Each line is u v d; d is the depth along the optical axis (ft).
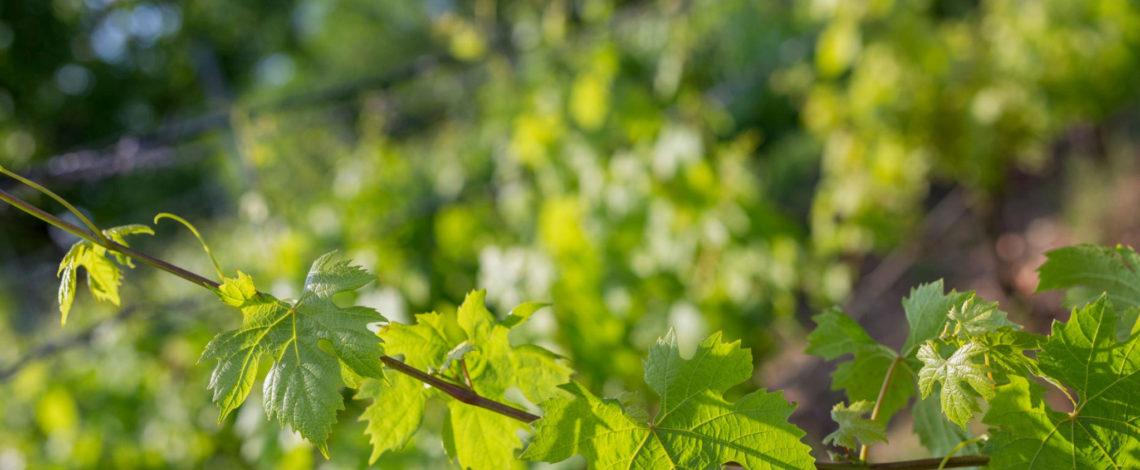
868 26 12.53
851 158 14.25
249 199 10.02
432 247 9.79
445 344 3.12
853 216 14.23
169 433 9.87
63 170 9.12
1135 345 2.42
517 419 2.87
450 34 12.72
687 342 8.93
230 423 9.66
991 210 15.35
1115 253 2.97
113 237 2.85
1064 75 13.92
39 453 11.43
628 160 9.53
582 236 8.53
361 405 7.97
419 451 6.88
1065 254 3.04
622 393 2.82
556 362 3.13
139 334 10.61
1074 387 2.47
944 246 20.15
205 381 9.94
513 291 8.19
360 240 10.03
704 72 11.05
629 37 11.61
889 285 18.90
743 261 9.35
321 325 2.57
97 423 10.23
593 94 9.98
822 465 2.83
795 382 16.01
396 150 12.21
